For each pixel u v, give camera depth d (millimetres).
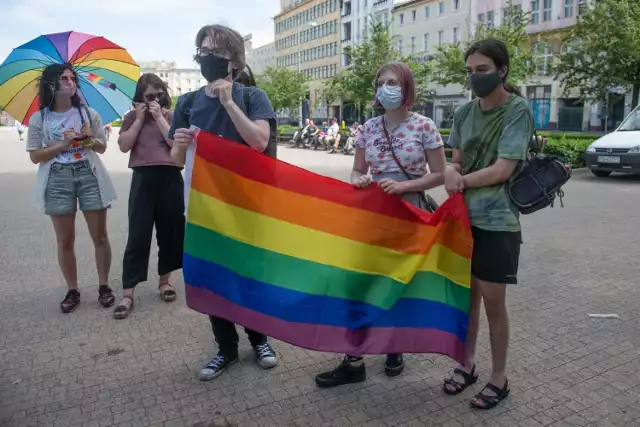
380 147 3359
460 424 2969
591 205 9484
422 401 3209
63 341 4035
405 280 3211
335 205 3270
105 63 4930
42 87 4348
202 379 3451
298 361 3742
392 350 3189
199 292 3191
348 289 3266
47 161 4414
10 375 3525
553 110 37531
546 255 6262
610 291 5027
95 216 4605
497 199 2938
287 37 82500
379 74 3264
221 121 3283
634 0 18406
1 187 12016
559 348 3867
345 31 65250
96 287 5223
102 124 4707
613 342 3951
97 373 3553
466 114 3113
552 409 3098
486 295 3062
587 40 18969
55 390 3340
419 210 3242
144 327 4293
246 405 3178
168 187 4641
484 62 2842
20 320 4422
